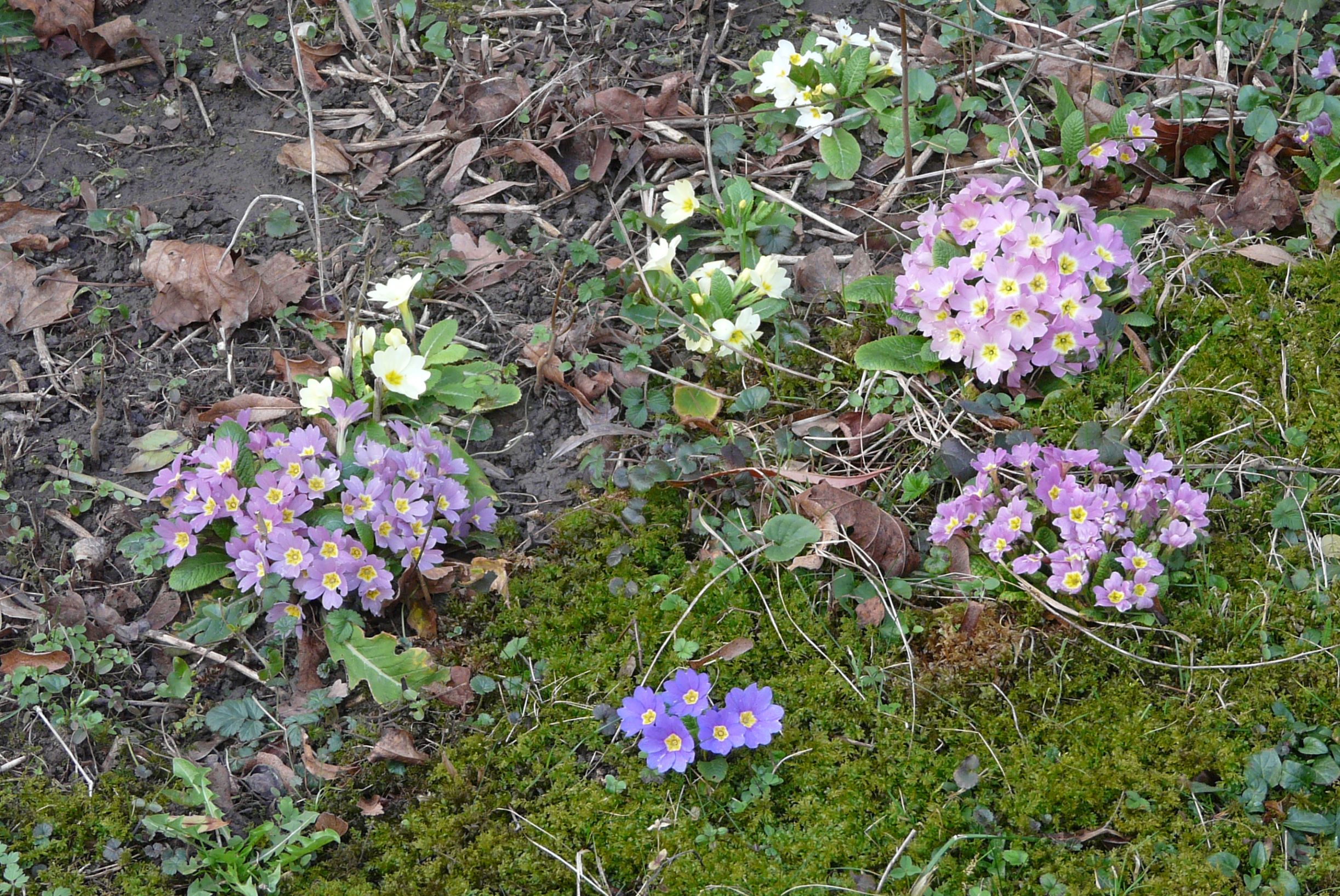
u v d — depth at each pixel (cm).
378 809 166
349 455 177
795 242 193
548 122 200
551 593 174
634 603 173
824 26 207
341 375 180
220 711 169
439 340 183
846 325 186
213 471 174
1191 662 168
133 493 179
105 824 166
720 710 166
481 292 191
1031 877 161
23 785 168
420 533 172
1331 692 166
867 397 182
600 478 180
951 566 173
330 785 167
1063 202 179
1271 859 161
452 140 200
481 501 176
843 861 162
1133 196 193
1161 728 166
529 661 172
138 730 170
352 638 171
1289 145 192
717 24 208
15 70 202
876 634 171
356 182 198
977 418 180
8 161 196
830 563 174
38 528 178
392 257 192
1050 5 208
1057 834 163
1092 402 180
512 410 185
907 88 190
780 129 200
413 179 197
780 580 173
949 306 179
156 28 207
